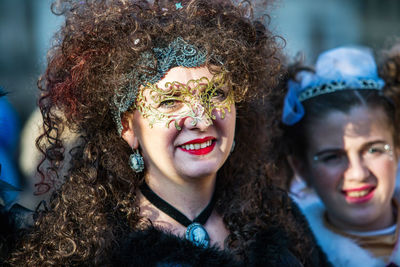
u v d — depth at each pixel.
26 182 2.82
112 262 1.50
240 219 1.71
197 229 1.59
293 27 6.95
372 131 2.03
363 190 2.05
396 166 2.16
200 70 1.54
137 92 1.55
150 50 1.52
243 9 1.70
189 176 1.55
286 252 1.67
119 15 1.56
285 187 2.23
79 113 1.63
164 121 1.53
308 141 2.12
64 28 1.67
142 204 1.63
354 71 2.11
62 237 1.55
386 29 7.28
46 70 1.68
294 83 2.17
